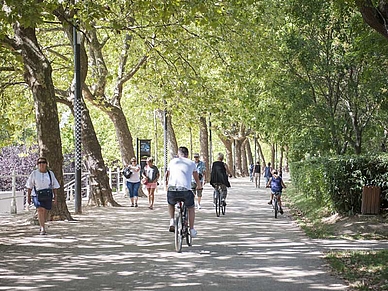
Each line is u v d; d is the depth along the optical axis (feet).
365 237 51.47
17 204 83.05
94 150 90.63
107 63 115.03
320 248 45.52
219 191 76.69
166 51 77.51
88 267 37.22
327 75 84.64
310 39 82.94
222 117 86.07
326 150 89.45
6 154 142.82
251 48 78.64
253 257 40.91
